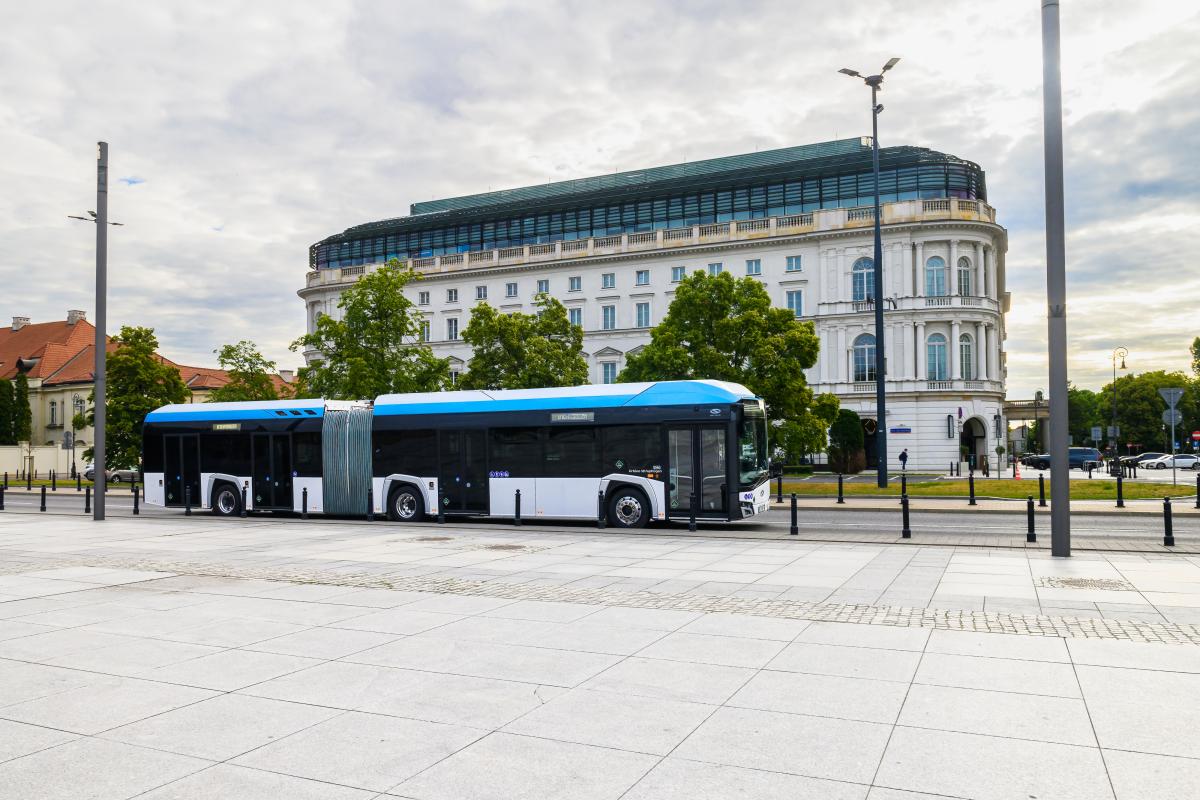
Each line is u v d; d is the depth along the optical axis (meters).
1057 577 12.62
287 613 10.53
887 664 7.86
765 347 41.25
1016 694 6.90
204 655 8.50
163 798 5.11
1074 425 138.75
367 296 44.44
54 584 12.96
